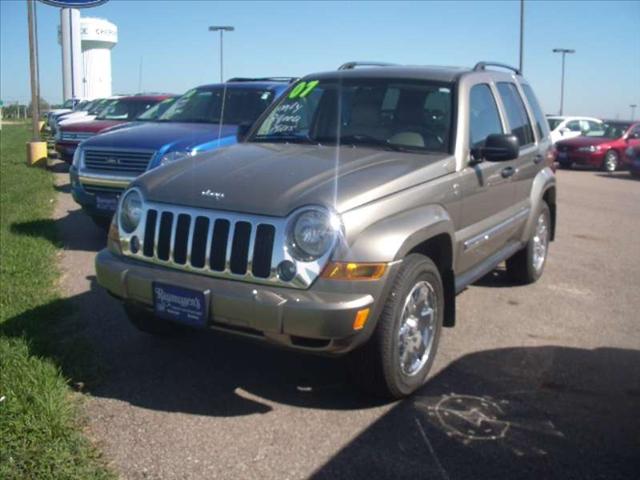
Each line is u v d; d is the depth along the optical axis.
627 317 5.89
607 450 3.62
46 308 5.41
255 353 4.82
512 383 4.45
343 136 5.02
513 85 6.36
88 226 9.25
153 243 4.05
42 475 3.13
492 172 5.21
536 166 6.48
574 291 6.68
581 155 21.20
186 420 3.83
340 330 3.52
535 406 4.12
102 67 46.28
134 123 9.42
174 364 4.60
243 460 3.44
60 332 5.06
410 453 3.55
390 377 3.89
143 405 4.00
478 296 6.44
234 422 3.83
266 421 3.85
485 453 3.57
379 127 4.97
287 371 4.54
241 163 4.35
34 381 3.95
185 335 5.09
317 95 5.41
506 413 4.02
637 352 5.07
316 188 3.80
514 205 5.96
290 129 5.31
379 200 3.85
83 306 5.68
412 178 4.17
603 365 4.79
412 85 5.16
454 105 4.92
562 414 4.03
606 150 21.17
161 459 3.42
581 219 11.20
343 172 4.06
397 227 3.83
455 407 4.08
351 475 3.34
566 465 3.47
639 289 6.81
